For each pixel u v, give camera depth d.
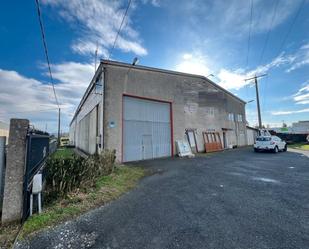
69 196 4.74
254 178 6.73
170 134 13.73
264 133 23.92
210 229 3.14
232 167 8.98
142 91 12.34
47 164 6.52
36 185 3.79
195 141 15.65
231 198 4.66
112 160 8.18
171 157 13.06
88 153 15.46
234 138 21.81
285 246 2.62
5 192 3.39
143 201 4.58
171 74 14.38
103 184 5.92
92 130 14.09
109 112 10.77
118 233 3.07
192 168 8.88
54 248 2.70
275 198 4.61
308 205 4.13
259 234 2.95
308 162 10.29
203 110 17.06
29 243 2.81
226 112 20.64
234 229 3.12
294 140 28.27
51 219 3.52
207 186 5.80
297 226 3.18
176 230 3.13
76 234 3.06
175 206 4.21
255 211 3.85
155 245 2.71
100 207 4.24
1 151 3.72
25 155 3.59
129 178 6.99
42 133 6.26
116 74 11.34
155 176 7.39
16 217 3.41
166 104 13.82
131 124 11.65
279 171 7.93
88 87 15.93
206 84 17.72
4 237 2.99
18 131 3.54
